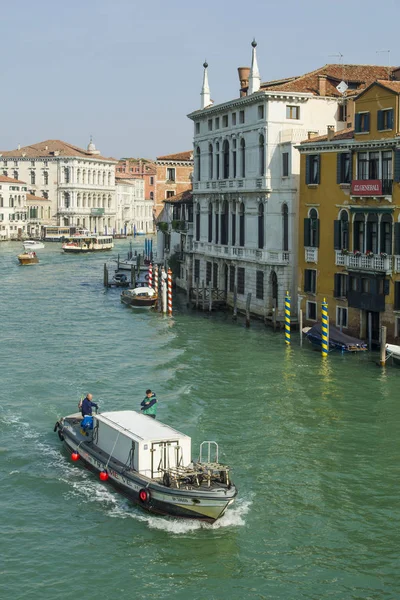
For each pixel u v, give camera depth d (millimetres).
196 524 19500
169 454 20719
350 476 22375
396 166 34906
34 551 18344
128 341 40531
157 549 18453
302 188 41844
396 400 29328
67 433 24047
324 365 34562
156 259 75500
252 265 47656
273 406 28578
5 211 133500
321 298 40906
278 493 21250
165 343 39812
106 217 153375
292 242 44562
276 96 44688
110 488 21578
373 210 36406
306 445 24703
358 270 37219
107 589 16922
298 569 17656
